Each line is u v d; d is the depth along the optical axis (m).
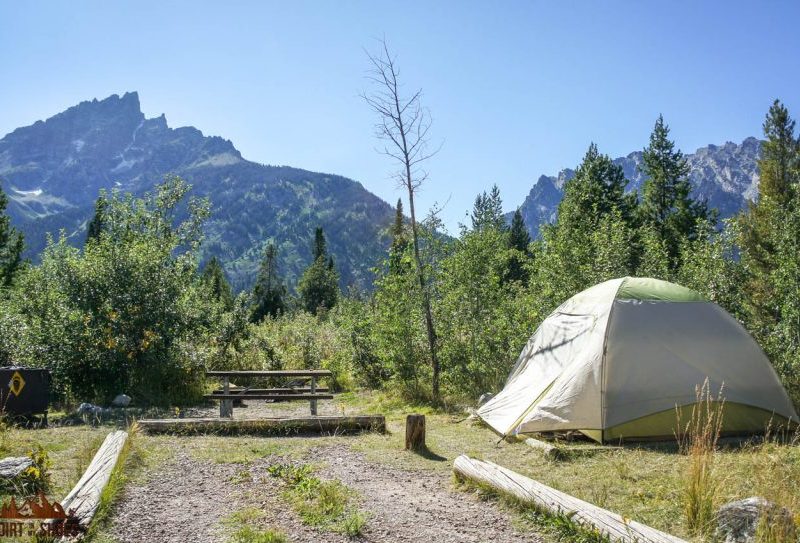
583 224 20.70
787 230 14.64
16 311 13.05
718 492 5.25
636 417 8.27
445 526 5.10
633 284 9.43
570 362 8.99
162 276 13.43
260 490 6.11
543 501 5.20
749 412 8.52
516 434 8.58
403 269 13.88
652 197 38.28
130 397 12.19
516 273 36.19
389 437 9.04
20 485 5.54
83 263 12.95
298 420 9.29
